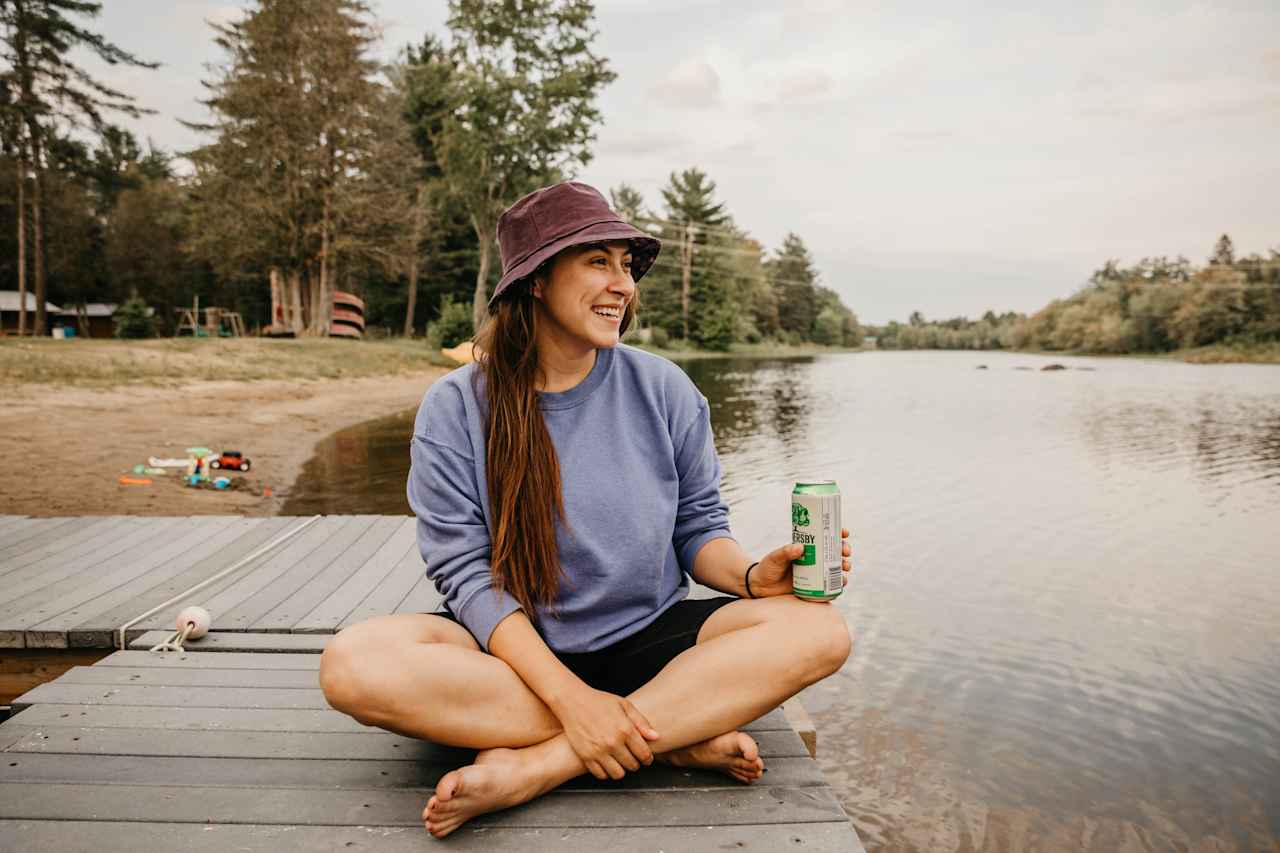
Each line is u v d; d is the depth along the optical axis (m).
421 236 41.06
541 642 1.66
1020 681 4.32
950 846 2.92
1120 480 10.73
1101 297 86.62
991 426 17.14
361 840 1.54
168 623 3.01
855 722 3.84
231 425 13.55
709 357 56.50
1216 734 3.76
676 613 1.85
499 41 38.03
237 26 33.34
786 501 9.23
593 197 1.73
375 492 8.90
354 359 26.39
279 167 34.59
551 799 1.67
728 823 1.58
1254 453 13.29
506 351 1.76
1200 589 5.95
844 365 50.69
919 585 6.04
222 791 1.73
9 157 33.59
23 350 18.78
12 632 2.93
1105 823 3.07
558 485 1.72
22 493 7.94
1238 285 68.56
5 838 1.55
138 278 50.41
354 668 1.54
